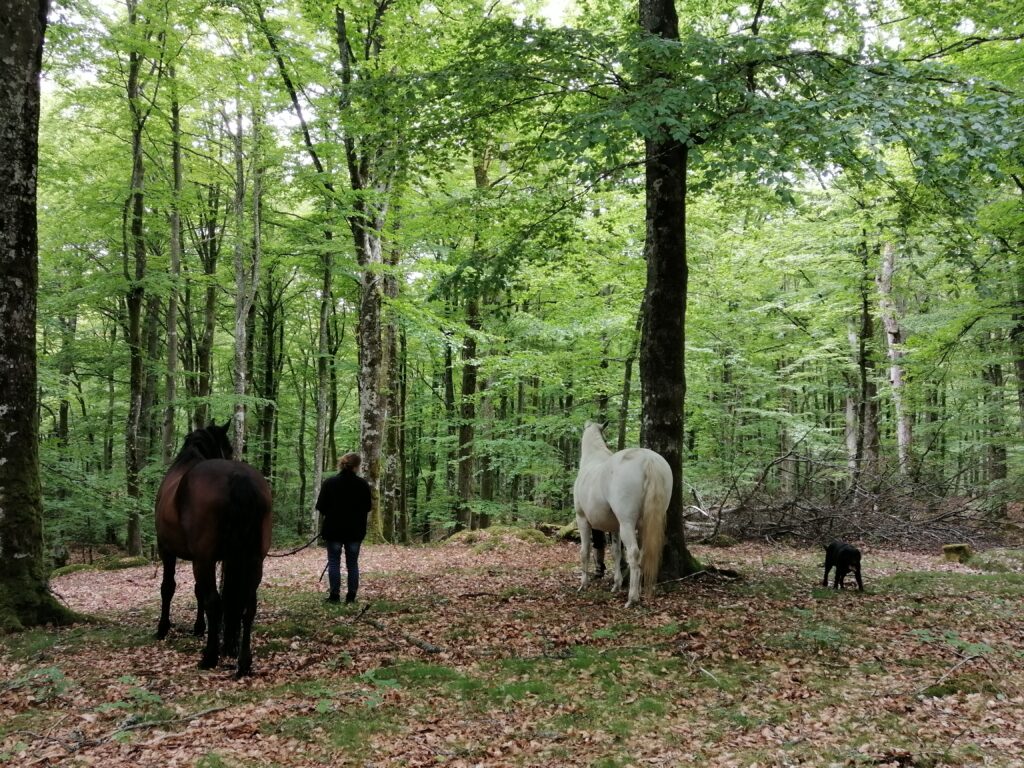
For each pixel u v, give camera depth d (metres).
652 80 7.37
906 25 11.17
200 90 16.25
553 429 19.56
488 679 5.07
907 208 9.54
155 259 18.80
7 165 6.86
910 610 7.24
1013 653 5.47
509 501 24.19
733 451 21.42
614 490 7.71
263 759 3.62
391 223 15.64
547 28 8.05
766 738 3.91
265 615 7.31
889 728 4.02
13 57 6.91
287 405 28.34
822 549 13.30
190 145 19.28
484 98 9.02
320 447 21.25
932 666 5.22
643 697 4.63
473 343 19.28
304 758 3.64
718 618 6.84
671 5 8.86
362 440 15.91
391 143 10.30
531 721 4.22
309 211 22.28
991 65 11.17
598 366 18.23
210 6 14.13
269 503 5.24
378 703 4.42
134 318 16.36
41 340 22.25
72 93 15.24
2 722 4.10
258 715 4.20
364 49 14.04
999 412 19.39
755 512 14.67
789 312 19.89
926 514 15.57
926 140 6.90
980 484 17.34
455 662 5.53
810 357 19.66
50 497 17.06
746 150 6.66
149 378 22.47
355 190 13.48
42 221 18.25
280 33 13.91
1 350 6.82
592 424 9.34
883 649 5.68
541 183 11.84
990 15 10.07
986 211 12.12
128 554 16.44
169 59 14.80
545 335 16.56
